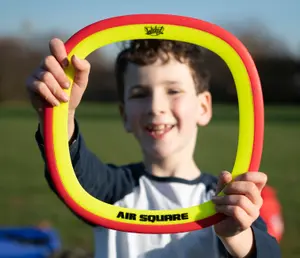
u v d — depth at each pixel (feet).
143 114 5.73
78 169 5.07
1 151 38.78
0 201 22.11
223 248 5.32
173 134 5.70
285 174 28.91
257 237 4.83
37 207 20.84
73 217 18.94
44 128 4.43
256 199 4.41
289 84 75.72
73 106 4.59
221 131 51.90
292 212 19.53
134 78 5.77
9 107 78.64
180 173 5.74
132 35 4.50
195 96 5.86
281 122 59.57
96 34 4.49
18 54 81.05
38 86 4.36
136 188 5.67
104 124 56.59
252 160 4.45
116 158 33.65
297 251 14.66
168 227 4.46
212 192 5.72
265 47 71.67
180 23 4.51
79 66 4.40
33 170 30.83
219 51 4.50
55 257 11.71
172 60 5.71
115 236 5.45
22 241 12.21
